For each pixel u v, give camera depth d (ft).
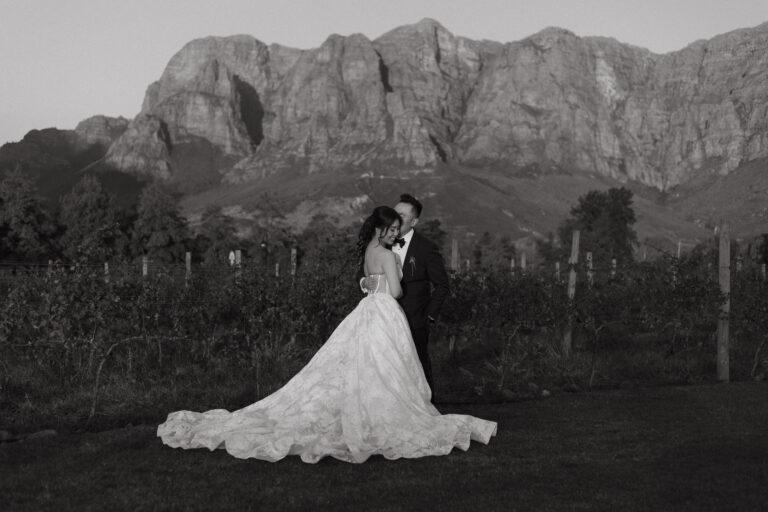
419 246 24.44
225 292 39.60
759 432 23.79
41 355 32.17
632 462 19.75
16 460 19.76
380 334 22.03
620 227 321.32
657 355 43.45
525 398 32.45
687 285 42.39
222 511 15.80
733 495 16.90
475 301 43.19
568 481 17.88
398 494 16.87
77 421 26.55
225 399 30.14
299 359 37.88
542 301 42.88
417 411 21.45
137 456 20.02
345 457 19.62
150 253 261.24
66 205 263.08
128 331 33.78
